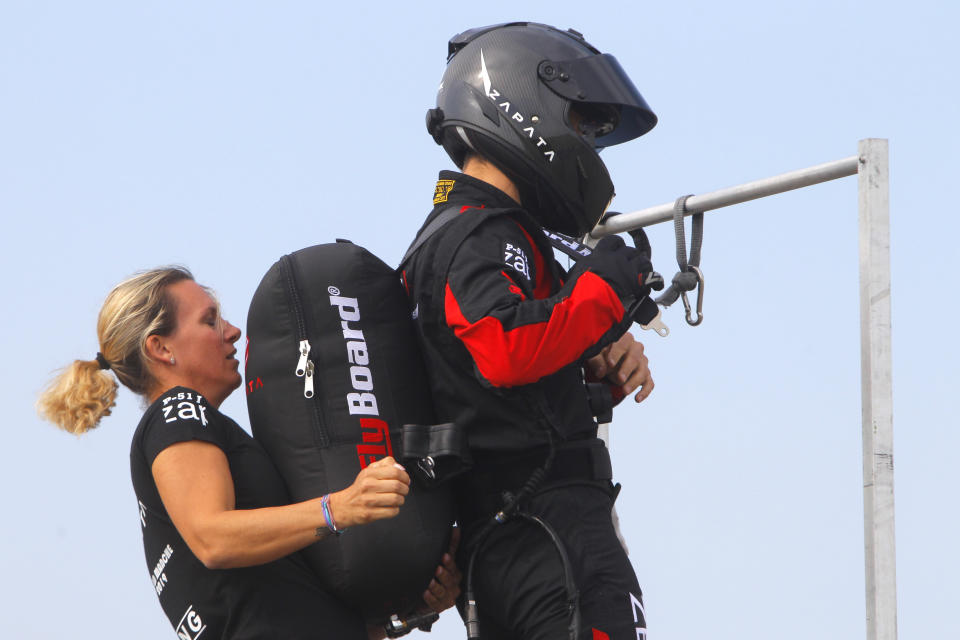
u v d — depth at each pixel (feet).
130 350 32.50
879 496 30.99
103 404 32.94
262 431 31.60
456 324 29.14
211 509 28.50
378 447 30.63
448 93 33.81
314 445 30.53
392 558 29.99
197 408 30.17
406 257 32.65
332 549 30.04
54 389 33.04
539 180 32.71
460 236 30.19
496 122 32.50
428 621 32.78
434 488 31.01
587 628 29.66
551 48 33.27
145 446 29.94
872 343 31.42
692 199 37.99
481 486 31.40
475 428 30.96
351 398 30.71
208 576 29.86
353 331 31.24
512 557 30.86
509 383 28.73
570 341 28.45
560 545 29.73
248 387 32.04
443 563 32.37
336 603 30.94
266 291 31.60
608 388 34.55
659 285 30.40
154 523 30.81
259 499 30.30
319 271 31.55
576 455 31.12
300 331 31.07
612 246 30.55
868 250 31.76
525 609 30.58
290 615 29.89
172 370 32.73
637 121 37.58
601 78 33.37
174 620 30.45
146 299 32.68
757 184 35.68
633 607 30.48
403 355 31.81
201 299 33.50
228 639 29.84
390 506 27.78
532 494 30.42
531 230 31.65
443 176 33.65
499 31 34.04
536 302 28.68
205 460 29.30
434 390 31.83
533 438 30.40
